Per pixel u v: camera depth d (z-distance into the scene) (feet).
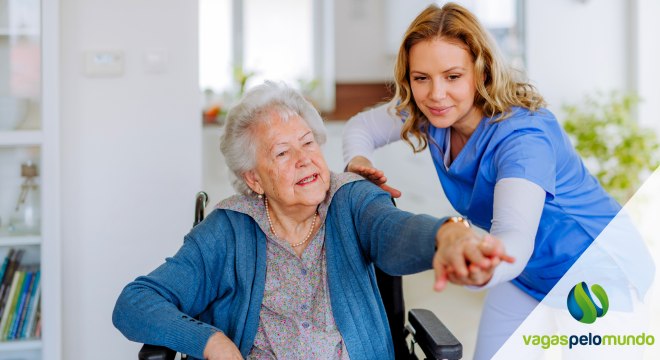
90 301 7.78
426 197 13.37
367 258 4.56
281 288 4.57
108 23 7.63
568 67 13.20
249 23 14.12
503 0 13.98
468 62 4.35
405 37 4.52
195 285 4.61
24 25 7.41
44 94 7.09
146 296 4.31
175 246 7.86
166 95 7.75
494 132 4.45
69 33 7.55
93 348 7.80
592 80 13.21
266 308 4.56
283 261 4.62
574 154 4.78
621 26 13.12
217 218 4.81
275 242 4.62
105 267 7.79
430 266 3.48
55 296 7.21
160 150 7.78
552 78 13.23
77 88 7.62
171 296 4.47
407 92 4.79
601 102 13.14
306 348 4.39
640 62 12.68
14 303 7.43
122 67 7.64
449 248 3.15
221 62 14.12
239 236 4.68
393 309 4.93
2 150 7.52
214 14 14.03
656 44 12.63
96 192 7.73
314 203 4.49
